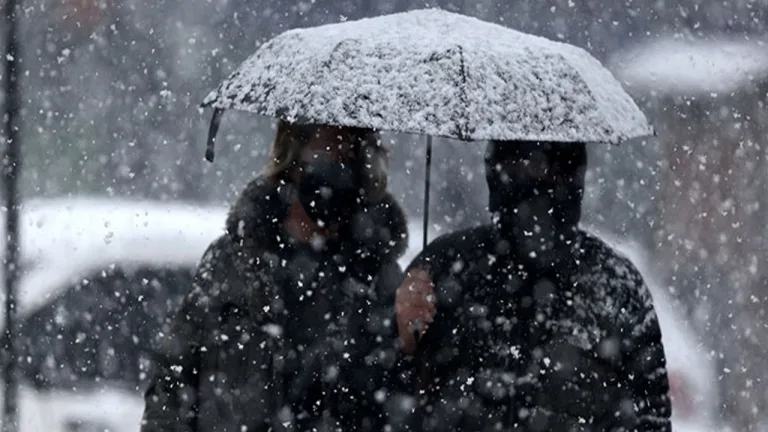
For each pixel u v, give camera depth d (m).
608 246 10.48
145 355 15.75
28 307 15.83
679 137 22.11
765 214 20.59
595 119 9.91
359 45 9.98
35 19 30.52
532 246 10.35
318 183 10.40
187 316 10.35
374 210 10.62
